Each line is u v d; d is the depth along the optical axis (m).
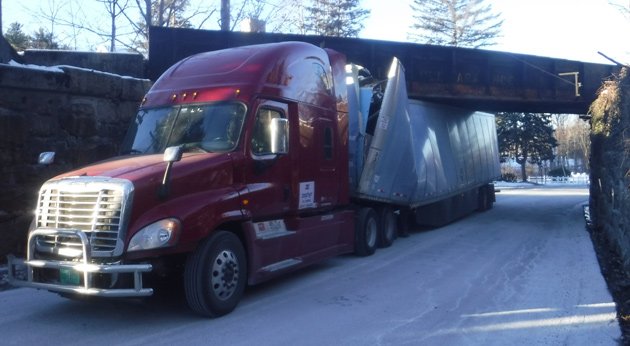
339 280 8.76
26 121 9.46
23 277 6.48
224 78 7.68
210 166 6.66
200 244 6.45
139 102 11.64
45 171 9.73
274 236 7.55
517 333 6.11
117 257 5.86
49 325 6.35
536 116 58.56
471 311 6.97
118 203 5.89
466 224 16.73
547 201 27.16
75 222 6.05
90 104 10.57
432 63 17.19
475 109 20.77
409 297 7.68
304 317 6.70
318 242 8.83
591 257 10.77
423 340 5.88
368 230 11.06
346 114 10.00
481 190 20.80
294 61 8.41
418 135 13.50
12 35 22.86
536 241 13.03
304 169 8.41
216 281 6.56
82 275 5.89
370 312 6.93
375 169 11.22
